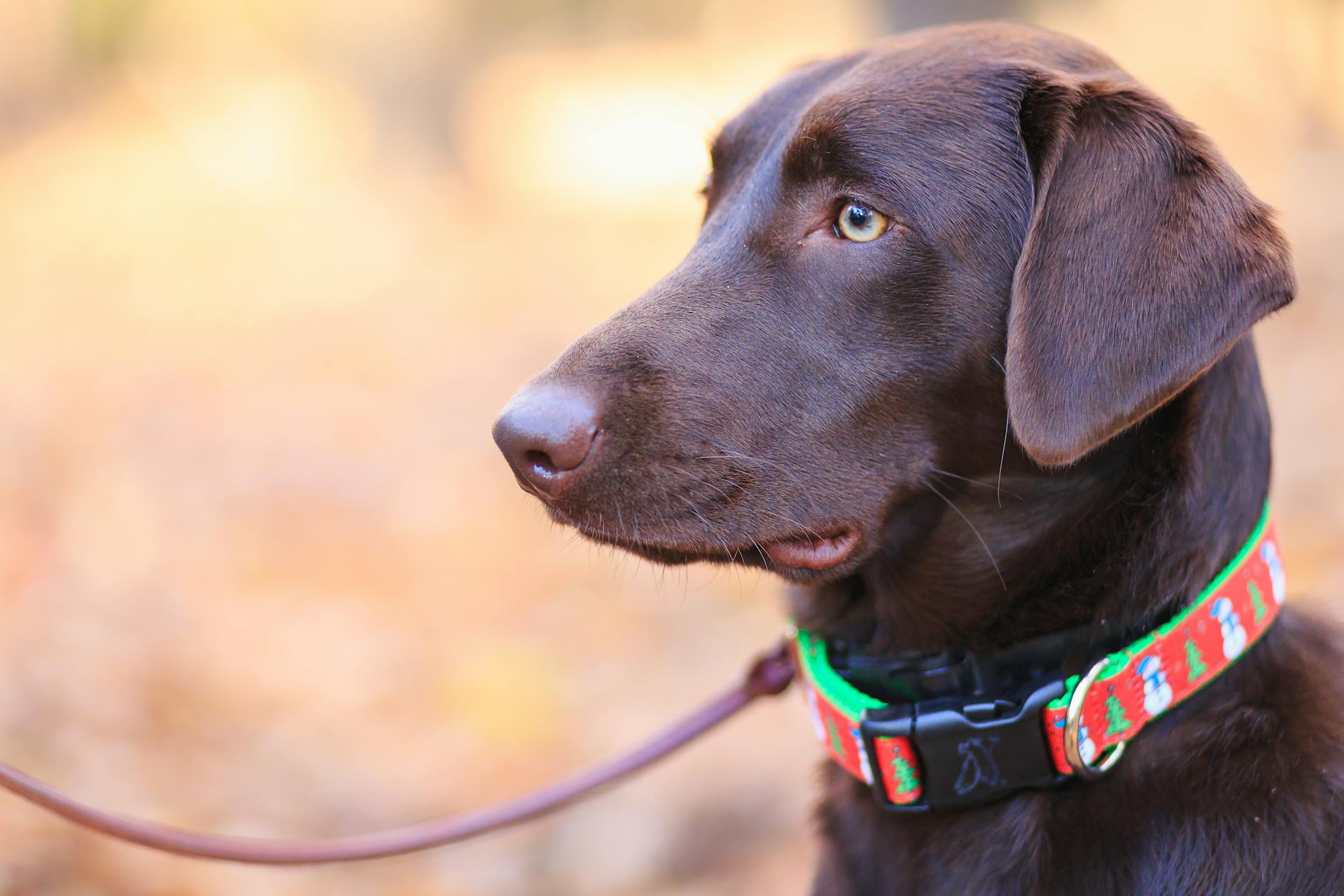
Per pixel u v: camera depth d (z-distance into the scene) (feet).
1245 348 9.52
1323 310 34.53
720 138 10.92
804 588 10.76
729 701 11.14
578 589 25.62
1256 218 8.71
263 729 19.65
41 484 28.30
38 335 43.70
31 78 94.17
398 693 21.65
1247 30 77.36
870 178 9.33
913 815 9.48
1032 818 8.91
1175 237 8.66
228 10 96.43
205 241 58.59
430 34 72.18
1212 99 72.38
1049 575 9.38
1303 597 10.14
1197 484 8.96
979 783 8.93
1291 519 23.16
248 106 86.89
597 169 79.00
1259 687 8.98
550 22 126.62
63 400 35.96
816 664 10.11
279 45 96.32
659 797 18.29
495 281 52.44
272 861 10.15
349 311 48.11
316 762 19.04
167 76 94.89
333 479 31.40
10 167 75.66
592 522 9.36
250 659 21.93
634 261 53.78
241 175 72.38
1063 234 8.81
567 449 9.02
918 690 9.80
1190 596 8.87
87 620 21.59
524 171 77.92
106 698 19.04
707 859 17.07
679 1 133.90
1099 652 9.18
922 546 9.85
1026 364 8.58
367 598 25.25
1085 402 8.46
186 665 21.12
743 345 9.48
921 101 9.48
